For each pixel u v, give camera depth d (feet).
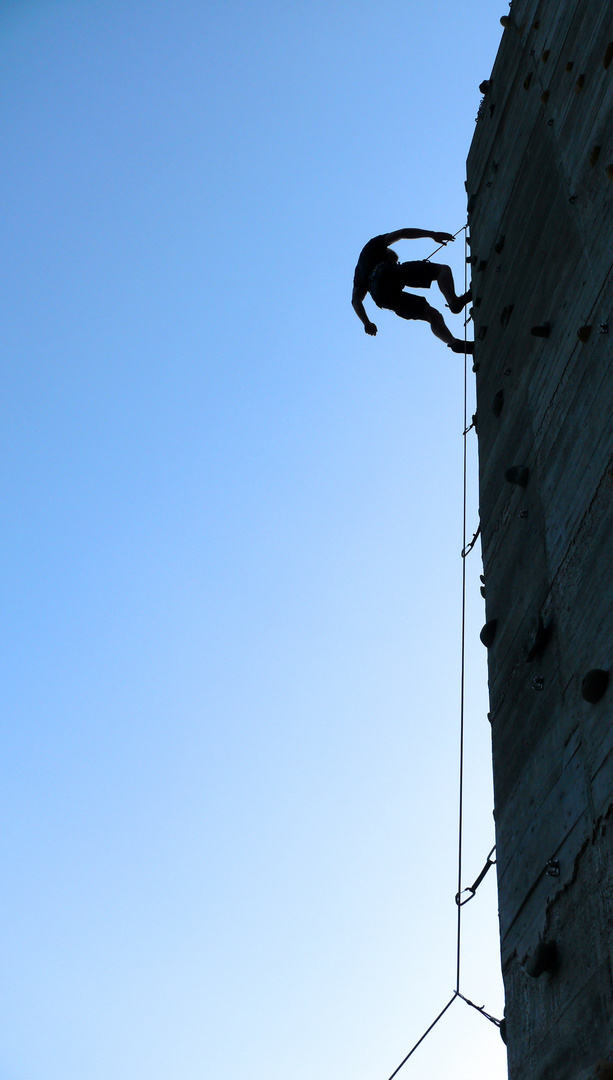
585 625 17.12
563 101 22.68
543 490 20.39
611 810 14.79
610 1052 13.34
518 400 23.07
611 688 15.57
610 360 17.99
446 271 29.37
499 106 28.12
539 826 17.48
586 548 17.70
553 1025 15.26
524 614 20.24
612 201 19.08
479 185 29.50
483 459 25.23
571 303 20.54
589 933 14.78
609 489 17.06
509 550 21.94
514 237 25.21
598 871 14.87
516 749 19.38
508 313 24.75
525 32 26.18
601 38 20.74
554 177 22.75
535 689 18.76
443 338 28.81
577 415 19.22
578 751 16.47
